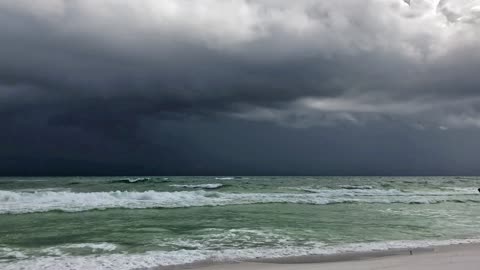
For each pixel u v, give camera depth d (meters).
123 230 10.47
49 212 14.17
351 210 15.95
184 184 35.06
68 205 15.96
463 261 6.58
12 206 15.36
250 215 13.82
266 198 20.70
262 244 8.71
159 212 14.54
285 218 13.12
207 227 11.05
